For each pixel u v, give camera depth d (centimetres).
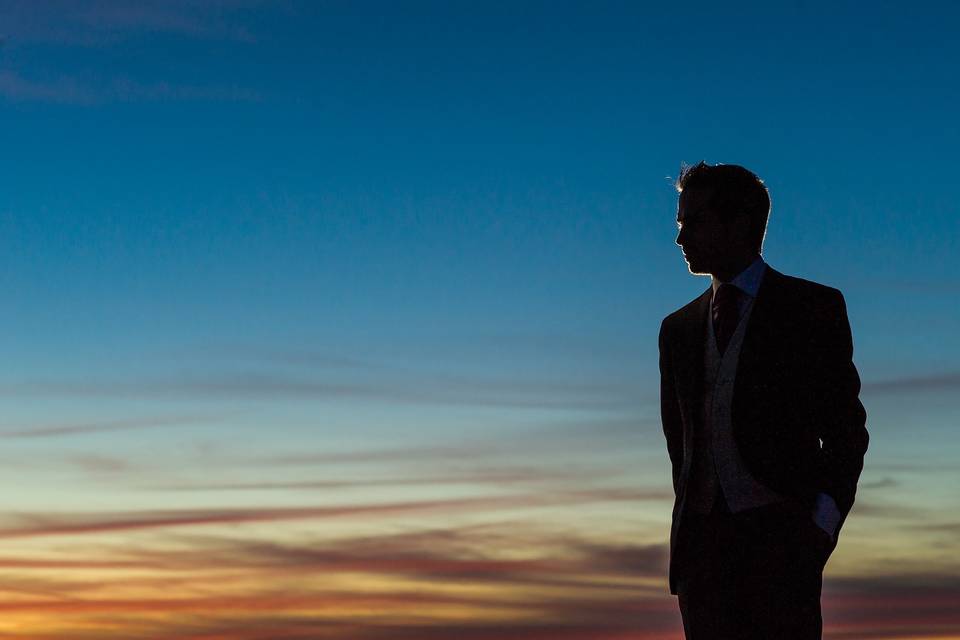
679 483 297
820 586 285
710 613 287
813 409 283
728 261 292
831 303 287
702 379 292
